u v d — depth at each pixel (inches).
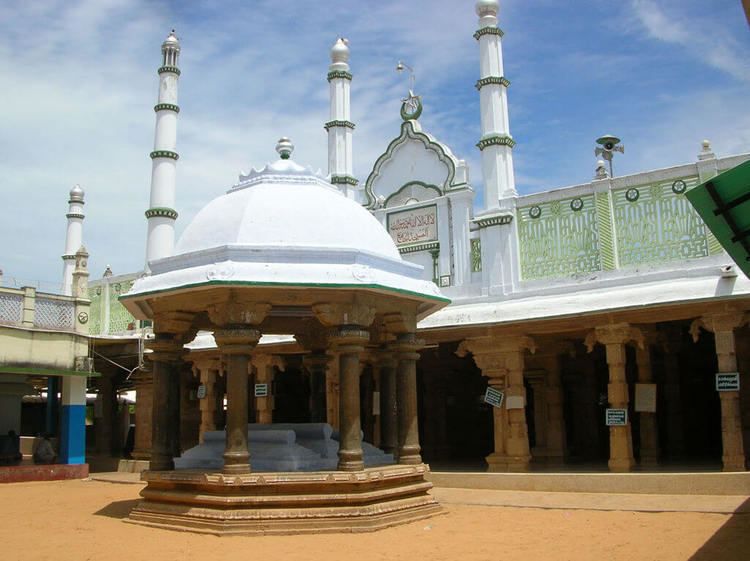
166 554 306.0
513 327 612.4
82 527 389.4
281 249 389.4
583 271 613.0
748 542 313.6
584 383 773.9
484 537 345.1
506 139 698.2
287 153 467.8
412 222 774.5
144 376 870.4
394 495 390.6
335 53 872.9
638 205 590.9
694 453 737.6
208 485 365.4
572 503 456.4
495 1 729.6
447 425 847.7
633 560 289.4
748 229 286.0
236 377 378.0
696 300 518.6
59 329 770.8
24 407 1337.4
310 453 415.5
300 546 319.6
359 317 392.2
